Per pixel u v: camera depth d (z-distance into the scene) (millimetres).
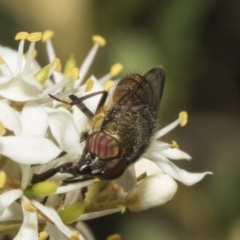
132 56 142
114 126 97
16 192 98
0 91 99
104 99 102
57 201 102
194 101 163
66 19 141
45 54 141
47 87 104
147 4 142
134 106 99
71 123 99
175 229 140
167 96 144
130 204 104
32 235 98
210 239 141
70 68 110
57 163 100
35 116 99
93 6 141
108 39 143
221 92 170
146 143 97
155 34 144
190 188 142
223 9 160
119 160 95
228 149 159
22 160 97
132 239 138
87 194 102
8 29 138
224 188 143
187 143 160
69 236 98
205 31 161
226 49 163
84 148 96
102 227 138
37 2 140
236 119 166
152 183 104
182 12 144
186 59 145
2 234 101
